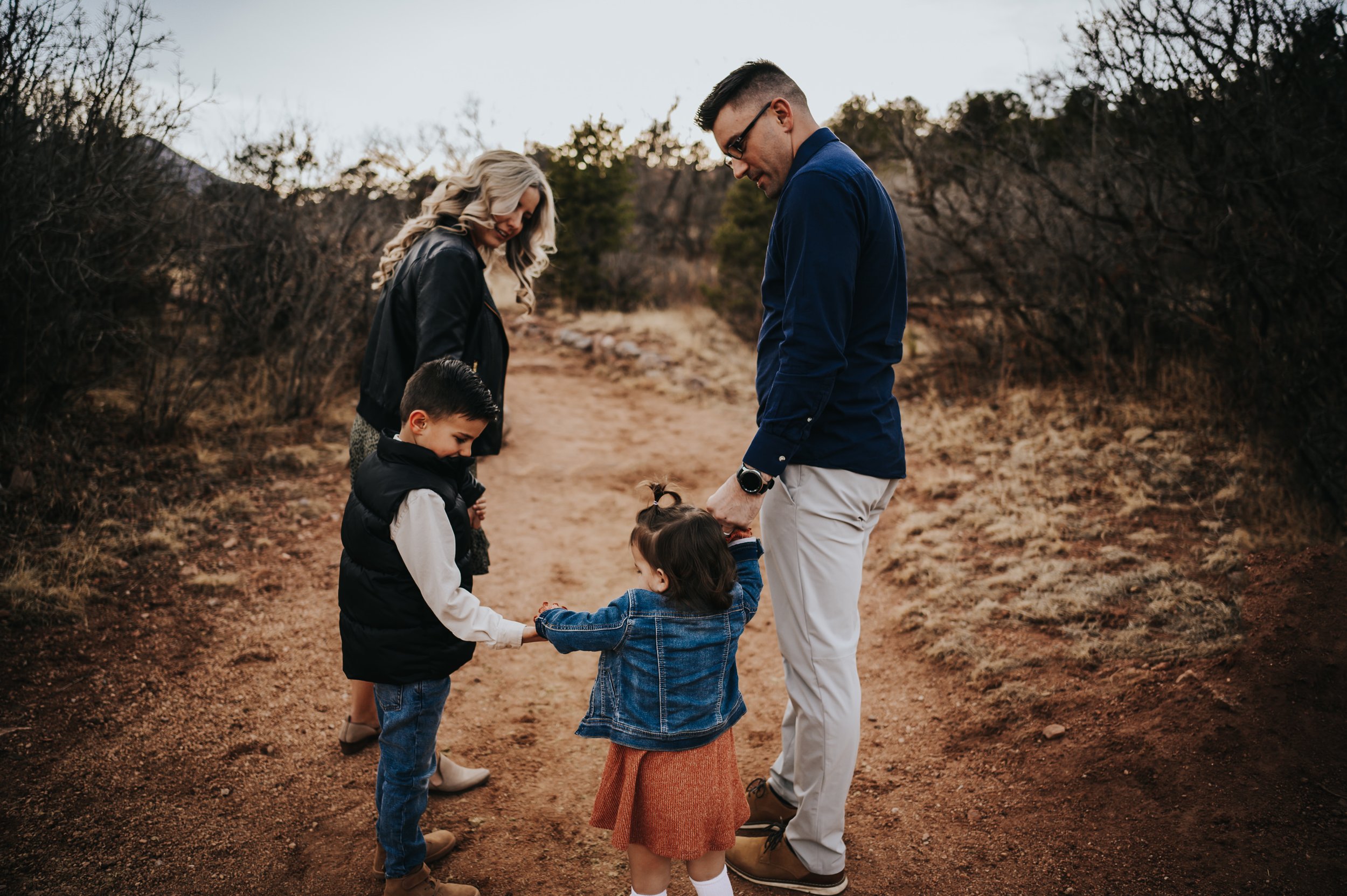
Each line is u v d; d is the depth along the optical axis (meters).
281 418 6.10
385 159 7.50
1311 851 2.11
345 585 2.08
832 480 2.08
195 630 3.52
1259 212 4.89
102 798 2.53
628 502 5.74
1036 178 6.55
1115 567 3.89
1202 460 4.87
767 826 2.45
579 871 2.36
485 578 4.44
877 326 2.09
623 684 1.90
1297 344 4.48
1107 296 6.51
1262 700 2.63
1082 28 5.43
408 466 1.99
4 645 3.15
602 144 12.84
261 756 2.80
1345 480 3.75
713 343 10.55
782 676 3.51
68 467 4.57
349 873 2.31
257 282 6.33
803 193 1.94
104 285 5.11
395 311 2.59
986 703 3.08
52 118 4.66
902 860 2.38
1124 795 2.46
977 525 4.69
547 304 12.85
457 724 3.09
